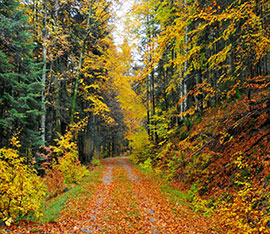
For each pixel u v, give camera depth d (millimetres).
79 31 17625
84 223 5668
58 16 15516
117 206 7328
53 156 12141
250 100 7207
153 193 9039
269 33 4684
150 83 18859
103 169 16594
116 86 19641
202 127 10281
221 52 5172
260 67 10438
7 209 4777
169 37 4875
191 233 5258
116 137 42812
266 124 7305
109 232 5281
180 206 7309
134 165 19469
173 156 12953
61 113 18453
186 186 9734
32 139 11562
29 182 5484
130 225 5781
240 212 5512
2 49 10867
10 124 10500
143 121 23891
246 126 8125
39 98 14961
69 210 6410
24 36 10398
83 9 15156
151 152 18844
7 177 4914
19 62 11211
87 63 16625
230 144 8578
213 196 7504
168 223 5949
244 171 6875
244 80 6523
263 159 6422
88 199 7902
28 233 4449
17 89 11156
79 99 22219
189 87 14148
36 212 5238
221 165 8266
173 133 15008
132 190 9641
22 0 12438
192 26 7883
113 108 29609
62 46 14469
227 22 6215
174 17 7469
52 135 17094
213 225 5660
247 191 5723
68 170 10453
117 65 16672
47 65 17094
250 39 4984
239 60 5797
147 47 4883
